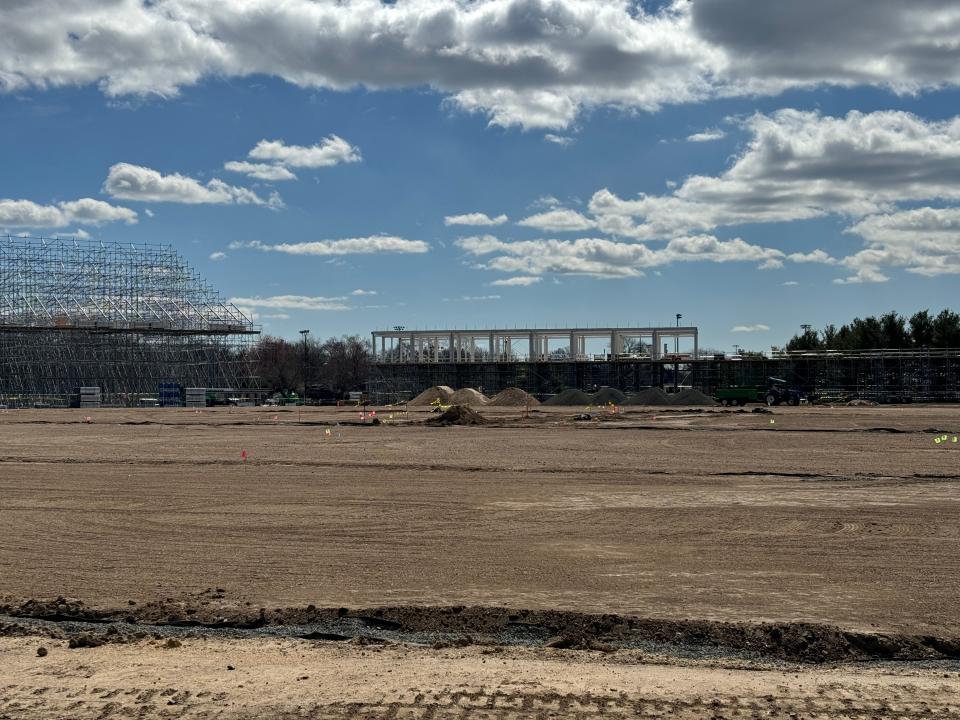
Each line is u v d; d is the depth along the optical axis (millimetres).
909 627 12945
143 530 20703
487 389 120875
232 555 17969
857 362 101875
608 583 15602
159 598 14781
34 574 16422
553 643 12305
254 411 91500
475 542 19203
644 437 48969
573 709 9344
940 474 30422
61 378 112562
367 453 40500
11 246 112500
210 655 11492
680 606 14125
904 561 17078
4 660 11289
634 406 91875
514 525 21203
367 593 15031
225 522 21734
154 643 12078
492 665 10977
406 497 25781
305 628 13273
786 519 21688
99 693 9953
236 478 30562
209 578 16094
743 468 32875
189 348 122625
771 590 15047
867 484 28078
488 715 9164
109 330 116188
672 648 12266
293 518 22281
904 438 46719
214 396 119625
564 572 16422
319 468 33750
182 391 112750
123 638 12367
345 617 13664
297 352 160250
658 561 17266
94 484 29062
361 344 160125
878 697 9859
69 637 12500
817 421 62000
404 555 17922
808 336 131375
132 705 9562
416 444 45688
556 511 23172
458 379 122000
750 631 12703
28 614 13945
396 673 10586
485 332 126125
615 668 10930
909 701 9742
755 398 90188
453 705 9453
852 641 12367
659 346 121438
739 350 116062
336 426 62594
